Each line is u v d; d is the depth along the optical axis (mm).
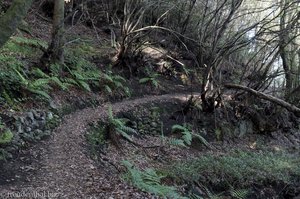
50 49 13758
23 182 7629
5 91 10570
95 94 15297
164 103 17453
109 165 10180
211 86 17000
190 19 23172
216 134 16734
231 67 23516
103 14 22906
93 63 17328
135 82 18594
